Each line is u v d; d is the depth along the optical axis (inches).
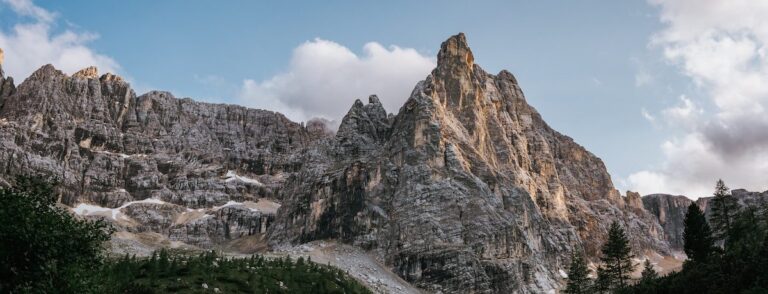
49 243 2578.7
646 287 5506.9
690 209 5989.2
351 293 7632.9
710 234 5836.6
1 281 2459.4
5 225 2498.8
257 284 6609.3
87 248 2790.4
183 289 5792.3
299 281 7317.9
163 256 6471.5
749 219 6023.6
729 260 4901.6
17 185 2787.9
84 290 2573.8
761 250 4682.6
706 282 4771.2
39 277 2490.2
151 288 5580.7
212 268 6815.9
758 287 4143.7
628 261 6161.4
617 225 6299.2
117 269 5841.5
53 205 2847.0
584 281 6875.0
